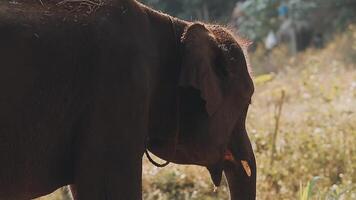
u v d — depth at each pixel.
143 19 9.23
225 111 9.55
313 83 23.84
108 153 8.73
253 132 16.31
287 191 13.63
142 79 8.90
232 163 10.12
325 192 12.92
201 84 9.10
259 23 46.44
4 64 8.23
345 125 16.94
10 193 8.57
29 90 8.37
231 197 10.21
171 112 9.52
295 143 15.73
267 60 38.44
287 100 23.47
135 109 8.83
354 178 13.95
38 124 8.47
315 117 18.39
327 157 14.87
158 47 9.35
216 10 53.16
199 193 14.05
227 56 9.52
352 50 34.19
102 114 8.70
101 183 8.73
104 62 8.73
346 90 22.70
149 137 9.59
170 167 14.85
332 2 46.38
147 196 14.21
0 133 8.27
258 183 13.97
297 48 46.25
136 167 8.88
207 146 9.62
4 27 8.30
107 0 9.02
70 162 8.85
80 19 8.75
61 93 8.57
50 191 8.91
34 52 8.41
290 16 45.56
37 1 8.71
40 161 8.62
